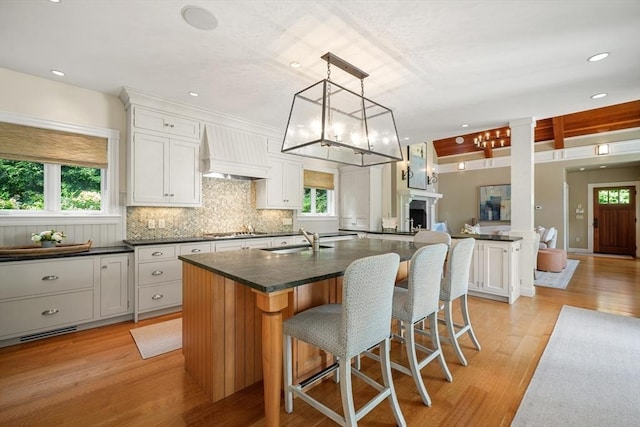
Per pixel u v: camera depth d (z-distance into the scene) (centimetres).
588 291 440
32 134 296
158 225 382
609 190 852
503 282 383
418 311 188
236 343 194
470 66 268
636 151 684
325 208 631
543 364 228
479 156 950
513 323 313
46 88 303
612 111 672
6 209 295
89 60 263
